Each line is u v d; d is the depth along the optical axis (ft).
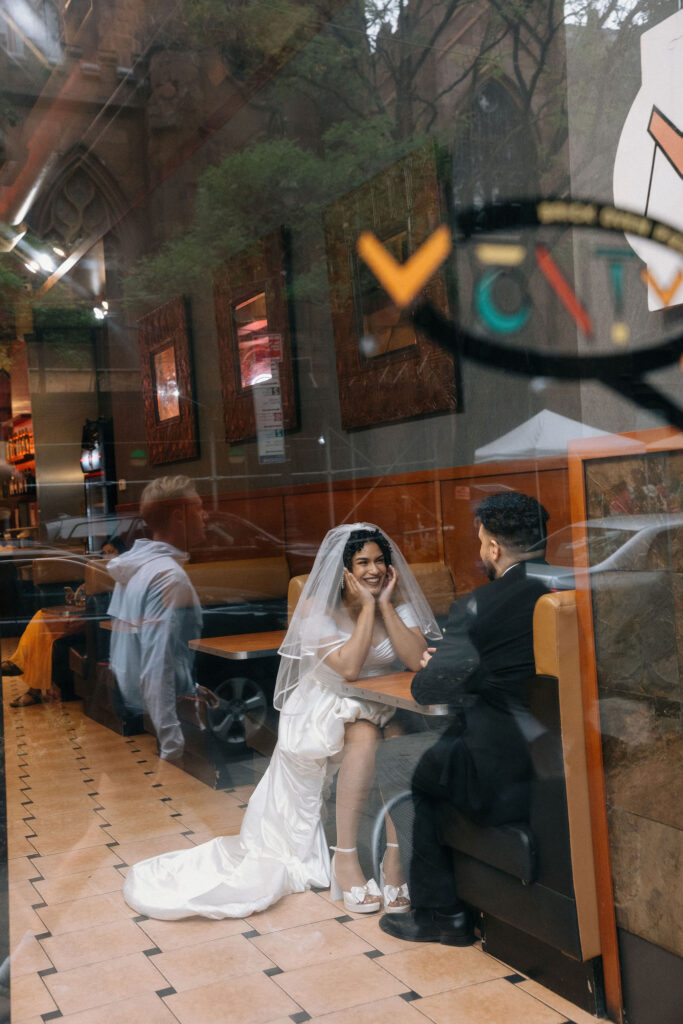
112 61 6.72
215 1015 4.97
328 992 5.36
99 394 6.37
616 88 6.07
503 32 7.20
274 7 7.52
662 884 5.00
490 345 7.05
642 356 5.83
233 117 7.50
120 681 6.20
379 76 8.00
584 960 5.27
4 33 6.31
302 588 6.87
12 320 6.19
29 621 5.97
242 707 6.54
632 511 5.32
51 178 6.55
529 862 5.51
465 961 5.84
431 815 6.17
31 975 5.13
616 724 5.28
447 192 7.50
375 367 7.46
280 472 7.14
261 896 6.10
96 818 6.02
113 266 6.66
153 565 6.37
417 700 6.15
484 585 6.06
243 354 7.20
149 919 5.67
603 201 6.23
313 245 7.70
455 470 7.14
